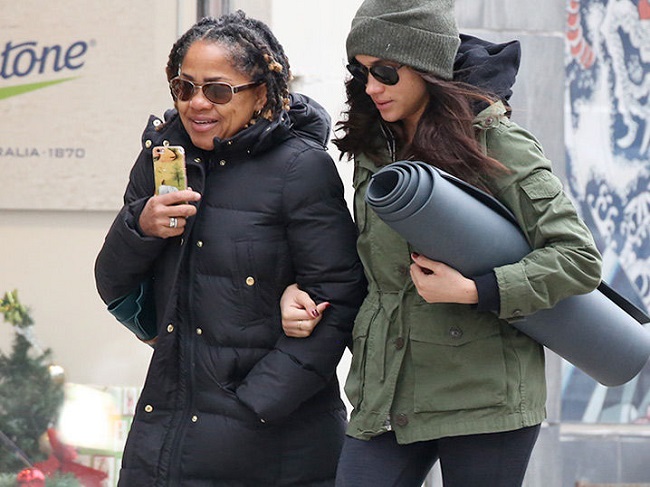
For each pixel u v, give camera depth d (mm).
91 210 23703
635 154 27375
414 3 13641
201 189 14734
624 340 14156
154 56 23594
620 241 27453
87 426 23125
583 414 27359
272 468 15000
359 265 14836
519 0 26016
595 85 27125
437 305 13883
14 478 22578
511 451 13977
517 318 13508
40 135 23594
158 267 15070
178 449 14688
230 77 14516
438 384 13875
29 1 23500
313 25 23203
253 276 14672
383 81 13781
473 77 13867
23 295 23594
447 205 12930
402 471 14336
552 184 13562
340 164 23312
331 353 14680
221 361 14672
